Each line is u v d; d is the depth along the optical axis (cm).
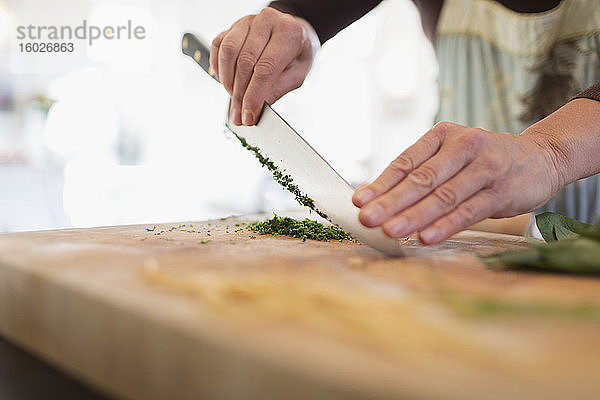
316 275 76
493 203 96
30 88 338
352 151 467
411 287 68
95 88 377
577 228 105
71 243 99
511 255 82
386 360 43
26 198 315
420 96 412
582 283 72
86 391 68
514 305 57
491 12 164
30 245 94
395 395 39
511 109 168
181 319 52
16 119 329
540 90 163
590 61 154
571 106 114
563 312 55
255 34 127
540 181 101
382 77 421
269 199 376
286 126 121
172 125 434
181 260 85
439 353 44
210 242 107
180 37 436
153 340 55
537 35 157
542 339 48
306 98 477
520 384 39
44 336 71
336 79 465
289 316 52
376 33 432
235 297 57
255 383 46
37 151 334
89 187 345
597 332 50
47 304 70
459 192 92
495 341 47
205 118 456
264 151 131
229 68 128
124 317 58
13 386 69
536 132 109
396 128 432
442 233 91
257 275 75
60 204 329
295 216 167
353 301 55
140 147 414
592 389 39
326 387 42
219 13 461
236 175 464
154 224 140
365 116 460
